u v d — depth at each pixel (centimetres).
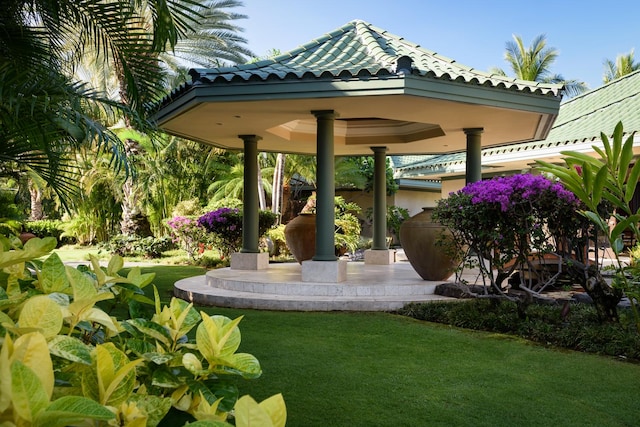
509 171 1539
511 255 527
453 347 462
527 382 364
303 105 682
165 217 1895
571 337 466
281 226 1577
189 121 795
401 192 2352
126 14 486
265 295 702
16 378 55
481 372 388
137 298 136
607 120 1221
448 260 729
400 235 779
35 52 436
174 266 1351
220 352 95
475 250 557
